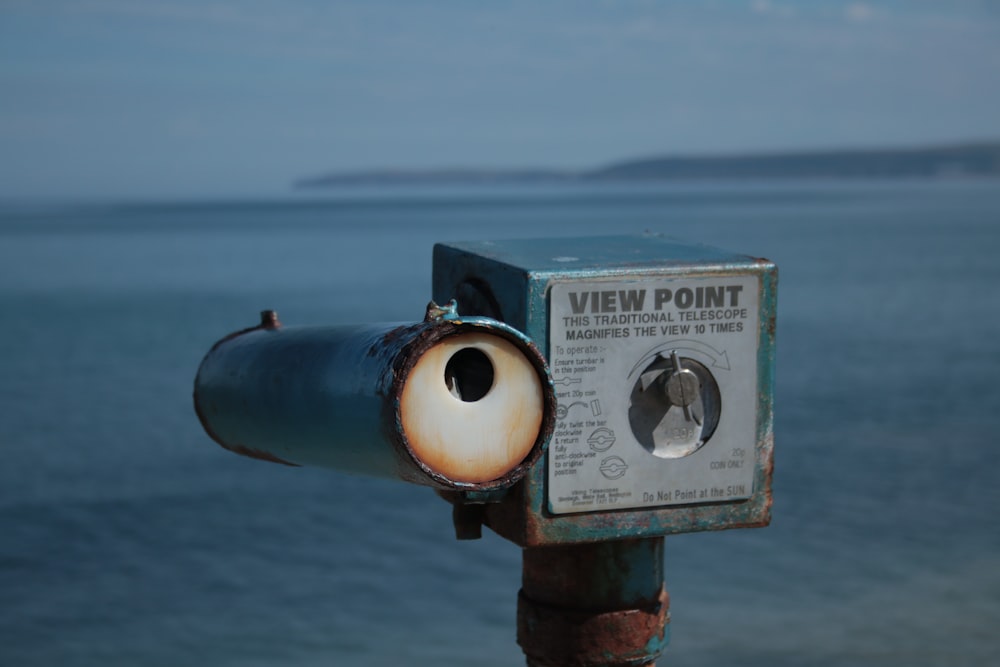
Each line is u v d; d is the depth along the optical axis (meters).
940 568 17.88
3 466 25.89
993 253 87.75
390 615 16.95
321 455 2.05
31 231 163.12
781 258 83.44
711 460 2.14
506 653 15.48
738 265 2.13
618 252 2.23
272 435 2.19
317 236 140.12
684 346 2.11
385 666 15.05
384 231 151.25
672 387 2.05
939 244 99.75
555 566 2.18
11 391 35.34
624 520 2.12
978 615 15.88
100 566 19.39
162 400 33.75
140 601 17.77
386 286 68.62
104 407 32.72
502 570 18.97
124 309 57.34
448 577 18.67
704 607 16.45
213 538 20.91
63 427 29.98
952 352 40.47
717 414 2.15
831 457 25.53
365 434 1.83
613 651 2.16
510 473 1.80
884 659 14.52
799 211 190.75
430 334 1.74
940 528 20.03
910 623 15.68
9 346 45.22
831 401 31.88
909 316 50.66
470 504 2.24
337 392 1.91
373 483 24.81
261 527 21.53
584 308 2.05
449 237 133.25
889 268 74.50
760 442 2.17
